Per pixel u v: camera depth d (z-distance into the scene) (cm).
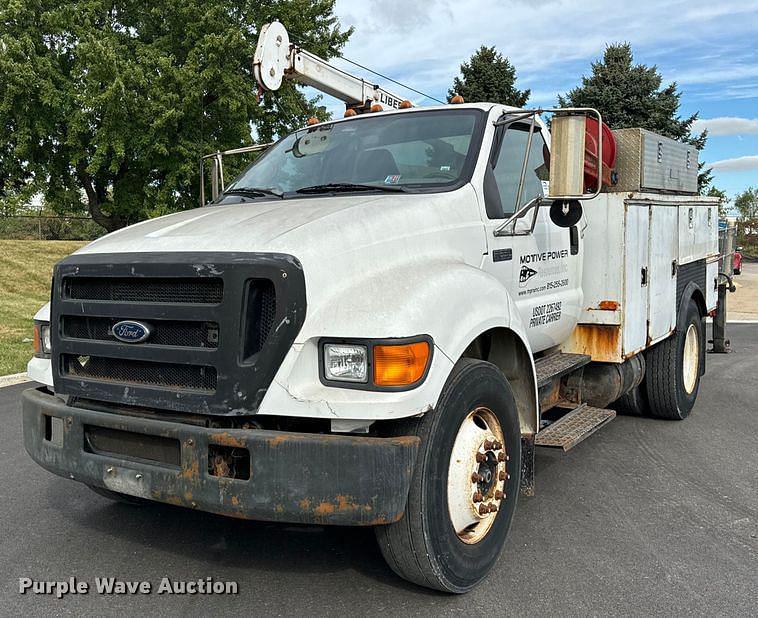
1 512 466
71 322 357
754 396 827
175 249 333
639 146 576
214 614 336
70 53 1862
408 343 304
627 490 507
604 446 620
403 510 310
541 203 440
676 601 347
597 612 337
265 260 307
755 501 486
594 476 539
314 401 301
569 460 581
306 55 663
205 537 425
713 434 659
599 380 568
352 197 406
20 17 1808
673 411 691
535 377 410
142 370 335
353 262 330
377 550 405
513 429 384
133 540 421
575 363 518
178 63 1856
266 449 299
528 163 485
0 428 681
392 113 492
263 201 440
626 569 382
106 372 347
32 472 550
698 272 746
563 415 534
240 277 305
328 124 514
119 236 381
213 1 1786
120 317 334
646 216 579
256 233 335
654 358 681
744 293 2384
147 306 325
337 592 356
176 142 1752
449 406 333
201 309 311
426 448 322
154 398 324
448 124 459
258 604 345
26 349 1141
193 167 1738
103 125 1706
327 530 434
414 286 330
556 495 497
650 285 594
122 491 336
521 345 402
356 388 302
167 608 342
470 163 427
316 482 300
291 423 325
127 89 1697
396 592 355
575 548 409
